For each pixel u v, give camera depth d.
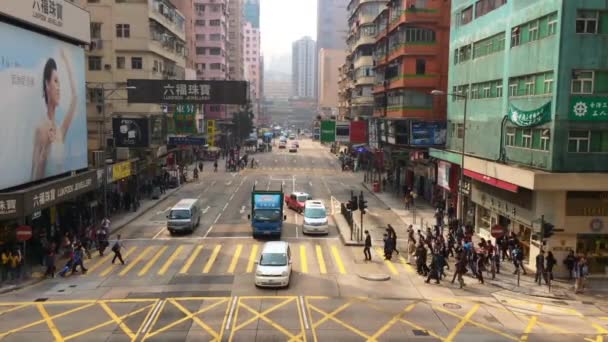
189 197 55.44
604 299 24.44
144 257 31.31
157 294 24.19
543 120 28.38
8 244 28.59
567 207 27.94
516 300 24.12
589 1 26.89
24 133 29.72
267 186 63.88
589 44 27.14
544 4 28.62
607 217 27.97
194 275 27.42
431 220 43.56
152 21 60.69
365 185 65.50
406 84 54.53
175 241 35.69
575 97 27.38
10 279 26.08
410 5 53.81
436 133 47.69
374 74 77.50
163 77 66.12
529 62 30.36
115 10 58.97
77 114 37.69
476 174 36.31
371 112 86.94
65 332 19.52
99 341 18.66
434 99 54.94
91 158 46.25
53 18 33.16
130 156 52.59
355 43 95.06
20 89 29.25
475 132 39.09
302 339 18.92
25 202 26.39
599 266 28.45
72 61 36.88
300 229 40.19
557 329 20.45
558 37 27.20
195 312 21.72
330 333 19.52
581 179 26.92
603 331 20.30
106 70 59.44
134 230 39.31
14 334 19.30
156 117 59.69
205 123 95.12
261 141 130.50
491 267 27.97
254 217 36.16
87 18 38.91
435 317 21.52
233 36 153.38
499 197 33.66
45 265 29.23
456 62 44.00
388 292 24.91
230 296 23.89
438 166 47.00
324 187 64.00
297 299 23.56
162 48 64.69
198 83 48.84
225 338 18.97
